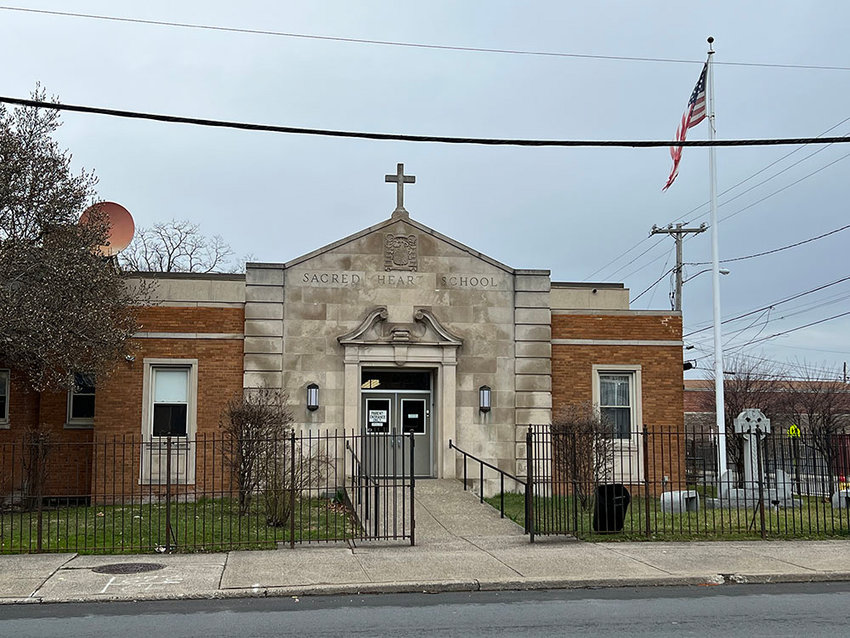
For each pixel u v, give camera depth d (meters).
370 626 9.90
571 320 23.98
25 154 19.89
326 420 22.44
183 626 9.91
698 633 9.52
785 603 11.17
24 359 20.22
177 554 14.20
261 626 9.91
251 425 18.88
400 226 23.23
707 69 24.53
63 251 19.59
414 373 23.50
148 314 22.38
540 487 22.64
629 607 10.93
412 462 15.27
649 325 24.20
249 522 16.44
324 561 13.63
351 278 22.91
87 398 23.58
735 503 20.77
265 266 22.66
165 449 22.12
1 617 10.44
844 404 51.41
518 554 14.27
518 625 9.94
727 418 45.81
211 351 22.48
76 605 11.09
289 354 22.50
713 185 24.59
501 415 23.05
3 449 21.30
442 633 9.55
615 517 16.19
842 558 13.95
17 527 17.11
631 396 24.08
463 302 23.23
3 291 18.56
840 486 24.03
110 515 18.77
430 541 15.59
